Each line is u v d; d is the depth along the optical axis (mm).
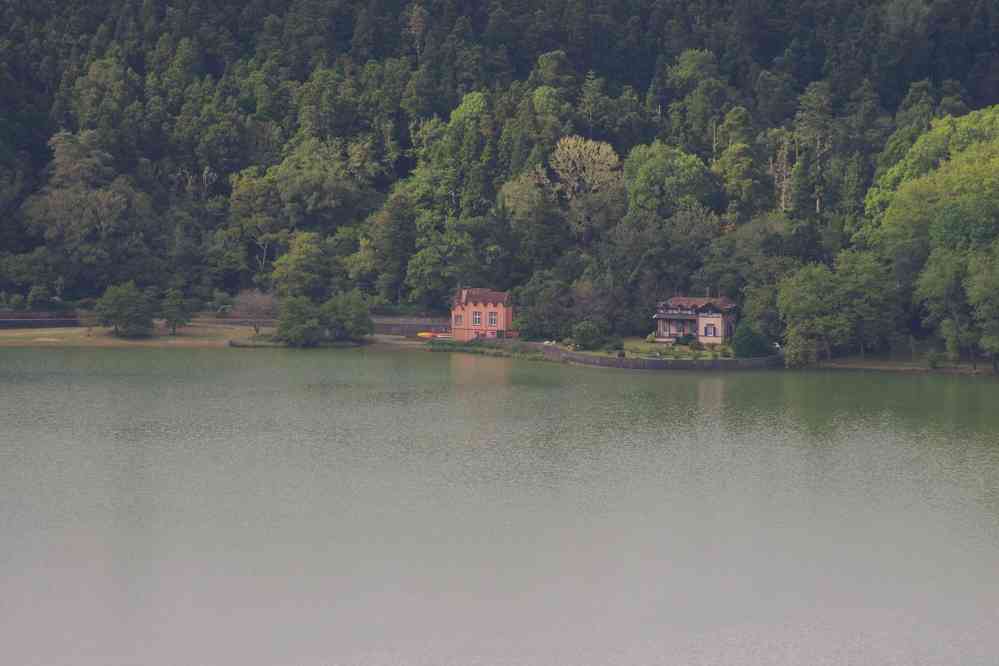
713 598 120312
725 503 150250
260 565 127312
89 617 114562
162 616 114938
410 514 144750
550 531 138875
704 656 108438
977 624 114562
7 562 127500
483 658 107625
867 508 148375
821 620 115562
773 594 121312
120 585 121750
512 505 148750
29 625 112812
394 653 108312
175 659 106750
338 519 142625
